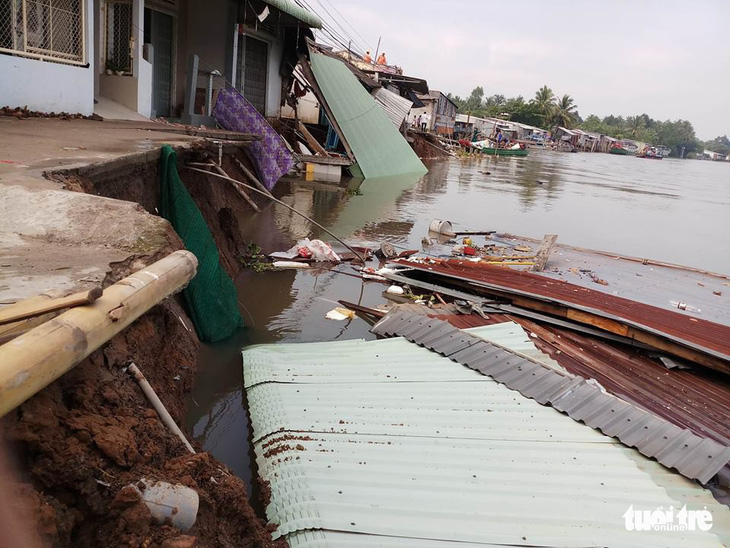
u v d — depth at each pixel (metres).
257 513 4.02
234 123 15.40
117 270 3.81
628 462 4.54
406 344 6.73
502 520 3.78
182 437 3.47
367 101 26.16
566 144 103.06
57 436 2.45
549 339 7.54
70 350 2.51
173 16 18.03
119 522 2.36
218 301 6.85
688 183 47.62
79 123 11.06
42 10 11.10
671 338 6.91
